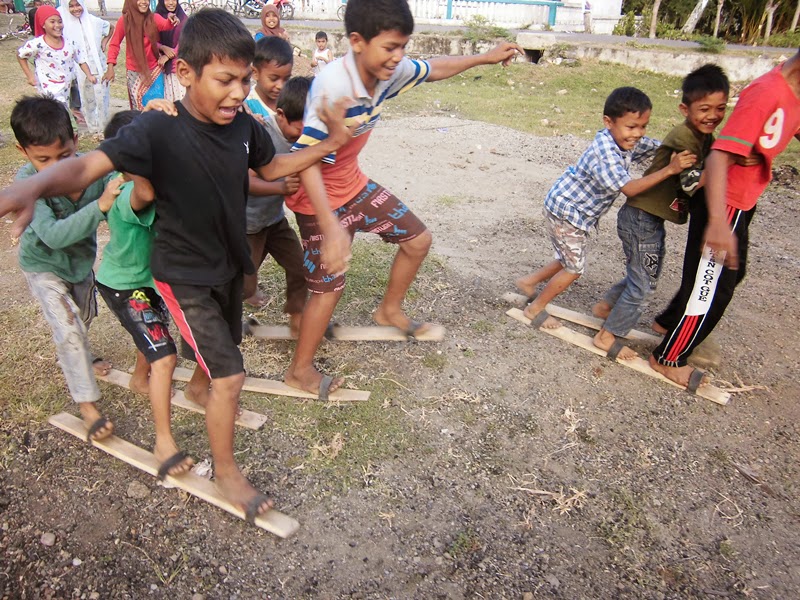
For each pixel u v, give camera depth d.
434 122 9.13
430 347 3.71
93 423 2.85
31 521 2.56
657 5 18.45
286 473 2.79
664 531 2.62
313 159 2.53
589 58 14.42
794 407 3.38
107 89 8.27
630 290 3.52
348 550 2.47
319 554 2.45
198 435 2.98
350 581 2.36
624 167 3.38
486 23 18.69
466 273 4.62
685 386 3.44
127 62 7.19
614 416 3.25
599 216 3.59
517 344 3.79
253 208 3.23
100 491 2.69
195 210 2.25
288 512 2.61
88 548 2.45
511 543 2.53
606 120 3.36
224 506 2.58
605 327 3.67
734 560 2.51
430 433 3.06
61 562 2.40
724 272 3.10
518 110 10.47
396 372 3.48
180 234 2.30
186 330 2.43
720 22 21.94
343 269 2.40
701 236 3.09
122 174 2.32
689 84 3.07
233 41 2.03
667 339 3.39
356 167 3.12
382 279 4.42
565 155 7.78
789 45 17.75
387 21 2.49
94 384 2.84
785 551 2.56
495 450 2.99
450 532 2.56
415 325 3.73
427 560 2.45
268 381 3.33
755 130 2.69
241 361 2.46
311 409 3.17
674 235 5.54
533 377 3.50
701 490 2.83
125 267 2.60
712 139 3.28
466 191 6.39
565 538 2.56
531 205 6.07
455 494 2.74
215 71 2.05
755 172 2.92
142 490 2.69
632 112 3.23
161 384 2.62
